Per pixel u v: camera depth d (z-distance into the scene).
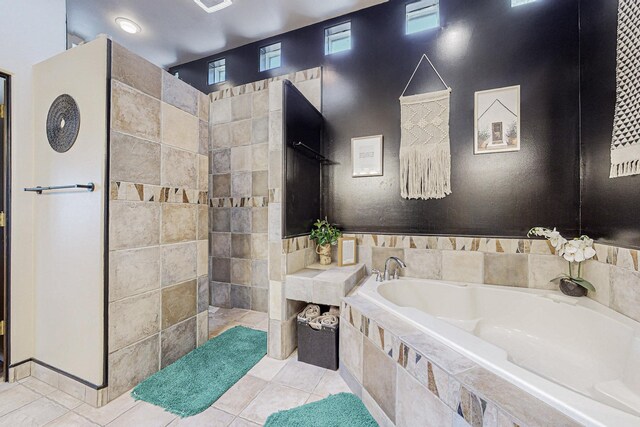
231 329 2.38
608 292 1.58
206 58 3.29
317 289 1.87
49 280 1.64
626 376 1.25
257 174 2.87
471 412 0.86
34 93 1.74
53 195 1.63
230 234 2.99
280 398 1.51
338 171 2.58
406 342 1.14
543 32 2.02
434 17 2.35
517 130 2.06
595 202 1.74
